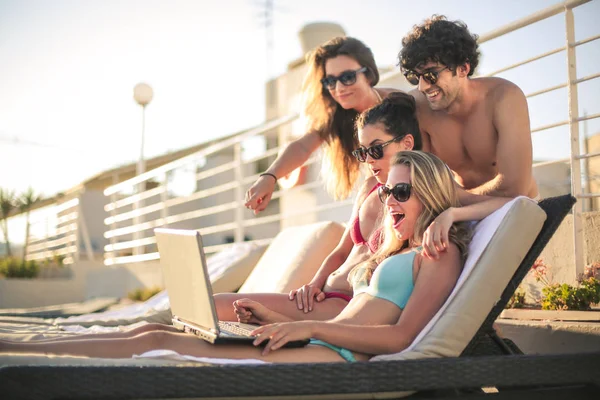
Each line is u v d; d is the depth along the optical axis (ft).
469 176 10.07
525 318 10.41
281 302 9.42
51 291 33.55
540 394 6.66
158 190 30.50
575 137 11.35
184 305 7.38
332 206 18.70
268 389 5.73
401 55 9.29
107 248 33.99
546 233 7.12
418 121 9.98
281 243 13.69
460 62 8.99
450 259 7.23
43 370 5.37
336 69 11.57
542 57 12.03
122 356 6.65
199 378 5.62
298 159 12.14
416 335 6.96
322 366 5.87
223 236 55.98
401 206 7.71
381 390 5.95
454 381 6.11
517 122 8.94
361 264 8.19
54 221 42.42
